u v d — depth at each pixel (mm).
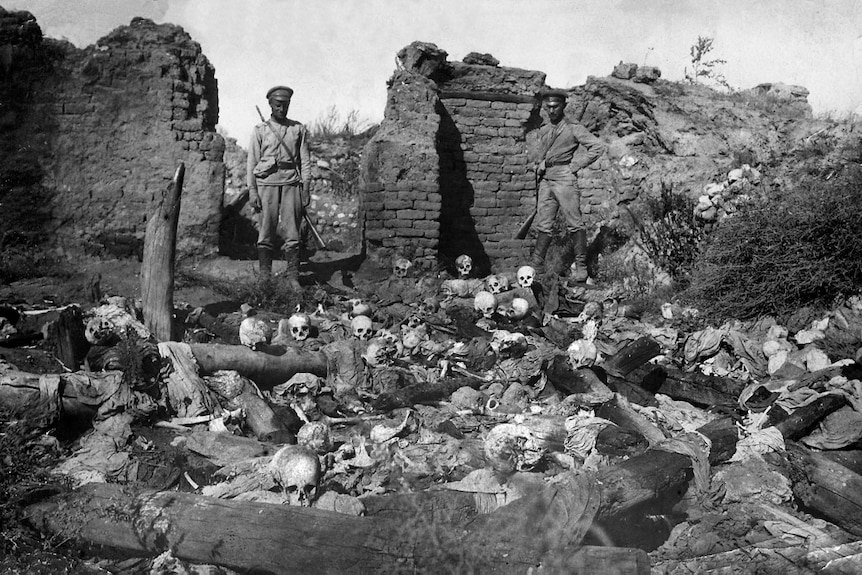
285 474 5504
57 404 6531
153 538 5145
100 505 5320
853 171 12297
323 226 17109
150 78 13914
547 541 5199
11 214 13062
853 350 10047
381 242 14555
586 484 5621
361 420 7867
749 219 12609
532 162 16359
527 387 8531
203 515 5133
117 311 7641
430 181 14523
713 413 8859
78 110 13617
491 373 8906
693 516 6320
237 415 7301
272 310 11820
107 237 13508
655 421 8039
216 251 13992
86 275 12445
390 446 6680
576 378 8430
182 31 14391
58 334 7551
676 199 14648
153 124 13898
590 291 13875
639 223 15016
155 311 8758
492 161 16172
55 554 5188
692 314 12109
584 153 15789
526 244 16312
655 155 15648
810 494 6605
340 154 17828
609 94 16469
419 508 5465
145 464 6348
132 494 5422
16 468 5613
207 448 6684
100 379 6867
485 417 7875
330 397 8305
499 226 16234
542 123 16547
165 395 7320
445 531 5160
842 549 5609
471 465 6449
